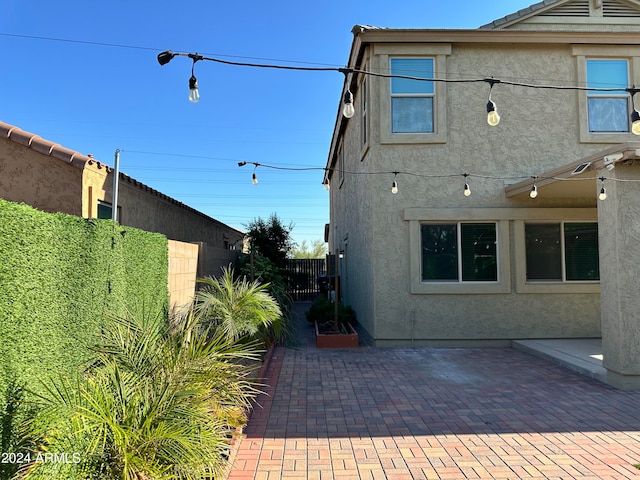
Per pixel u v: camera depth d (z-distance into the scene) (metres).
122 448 2.88
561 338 9.42
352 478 3.85
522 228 9.49
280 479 3.82
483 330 9.38
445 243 9.56
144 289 5.77
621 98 9.62
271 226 17.73
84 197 7.65
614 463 4.08
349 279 14.22
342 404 5.77
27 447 2.94
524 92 9.58
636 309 6.23
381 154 9.52
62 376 3.23
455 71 9.53
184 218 13.85
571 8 9.99
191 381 3.70
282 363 8.00
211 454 3.34
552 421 5.13
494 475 3.88
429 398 5.99
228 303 7.15
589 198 9.56
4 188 7.59
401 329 9.38
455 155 9.52
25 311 3.21
